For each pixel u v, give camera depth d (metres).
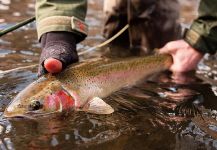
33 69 1.05
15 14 1.50
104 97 0.94
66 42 0.86
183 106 0.93
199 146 0.74
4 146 0.68
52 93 0.83
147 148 0.71
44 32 0.87
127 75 1.03
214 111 0.91
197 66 1.23
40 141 0.71
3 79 0.97
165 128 0.80
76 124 0.78
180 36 1.44
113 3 1.37
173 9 1.39
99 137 0.74
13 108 0.79
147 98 0.96
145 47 1.38
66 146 0.70
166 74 1.14
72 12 0.89
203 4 1.14
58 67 0.83
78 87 0.87
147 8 1.34
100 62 0.97
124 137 0.75
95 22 1.58
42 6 0.90
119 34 1.34
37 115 0.80
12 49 1.20
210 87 1.06
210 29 1.12
